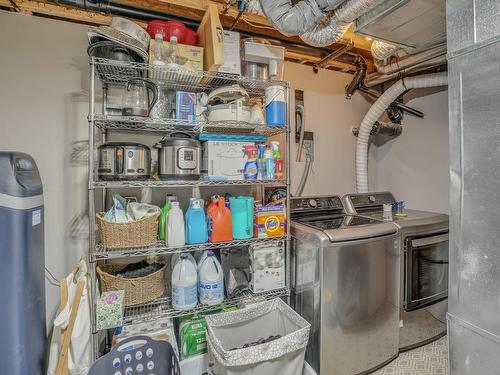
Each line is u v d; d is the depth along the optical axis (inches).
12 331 51.1
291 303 77.1
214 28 63.3
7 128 68.2
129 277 65.4
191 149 63.3
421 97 105.7
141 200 77.9
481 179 40.0
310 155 104.9
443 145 98.9
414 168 107.9
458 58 42.3
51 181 71.7
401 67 92.6
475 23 40.0
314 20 59.9
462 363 43.3
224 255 75.4
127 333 64.2
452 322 44.6
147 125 67.9
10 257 50.9
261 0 60.1
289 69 100.5
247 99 71.2
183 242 64.4
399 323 77.4
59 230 72.5
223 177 67.9
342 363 68.5
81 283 57.0
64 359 54.4
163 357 56.8
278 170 74.0
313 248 67.7
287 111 72.9
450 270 44.7
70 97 72.9
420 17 64.1
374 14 64.2
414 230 78.4
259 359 54.2
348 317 68.4
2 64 67.8
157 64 60.8
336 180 110.6
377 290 72.1
